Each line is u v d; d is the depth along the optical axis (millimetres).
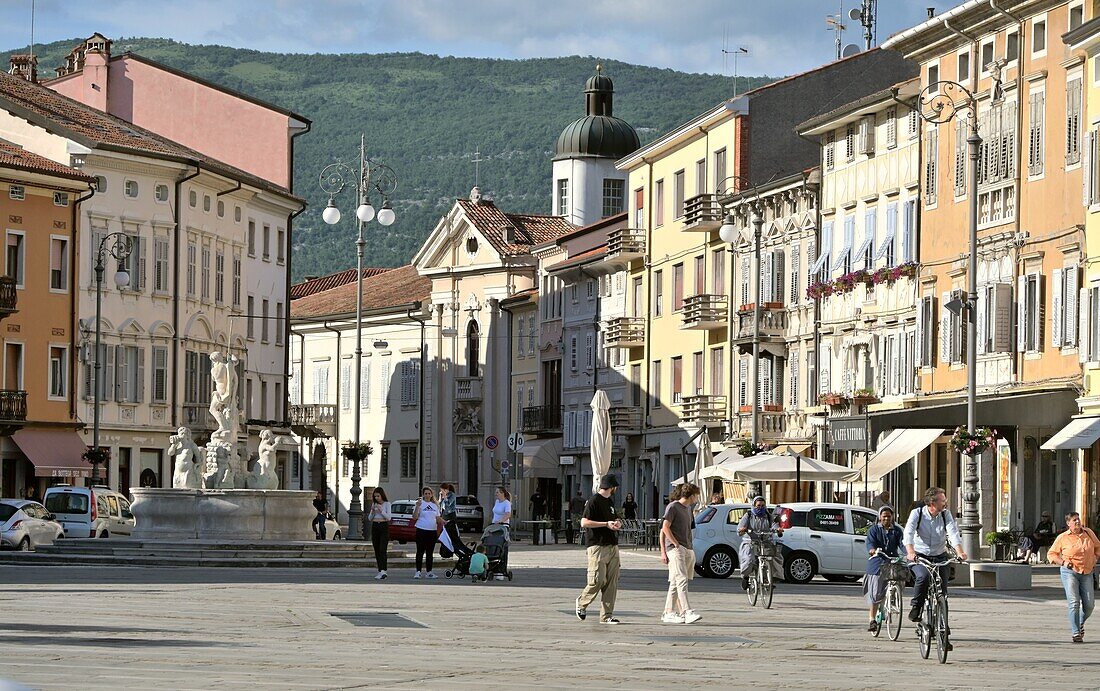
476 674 21656
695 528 47719
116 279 75250
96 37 101750
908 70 80750
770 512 46688
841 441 59188
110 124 90500
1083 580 28672
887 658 25188
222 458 56125
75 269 82250
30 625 27859
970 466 45875
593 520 30125
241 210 97625
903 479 65625
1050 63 56094
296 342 127688
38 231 80750
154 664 22047
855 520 46406
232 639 25891
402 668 22188
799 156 81312
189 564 49000
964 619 33562
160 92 101688
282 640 25891
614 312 97062
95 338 83812
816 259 73562
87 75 101312
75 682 19828
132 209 86625
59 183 81125
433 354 117000
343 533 84812
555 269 103062
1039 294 56188
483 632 27969
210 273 93438
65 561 49750
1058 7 55656
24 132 84500
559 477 103938
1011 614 35156
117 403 85688
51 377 81188
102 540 51688
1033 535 53625
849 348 69812
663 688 20531
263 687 19688
